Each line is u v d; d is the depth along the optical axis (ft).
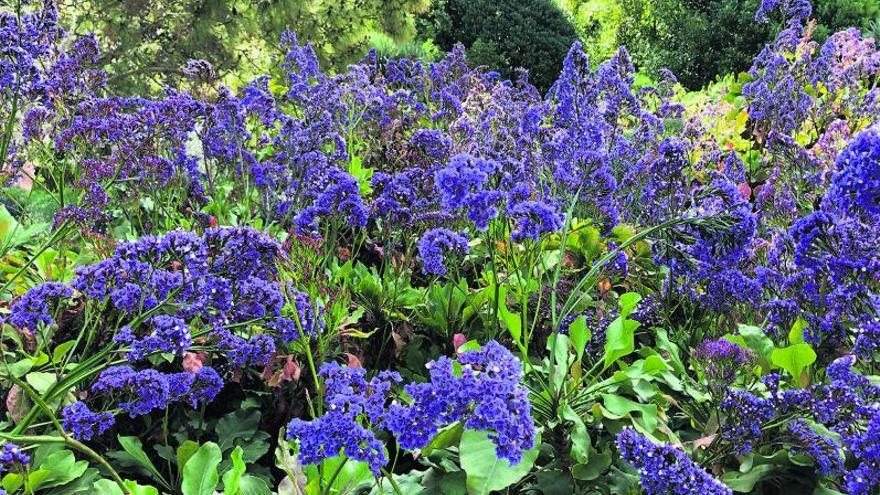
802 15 19.57
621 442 6.85
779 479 7.68
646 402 8.63
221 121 12.32
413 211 10.80
